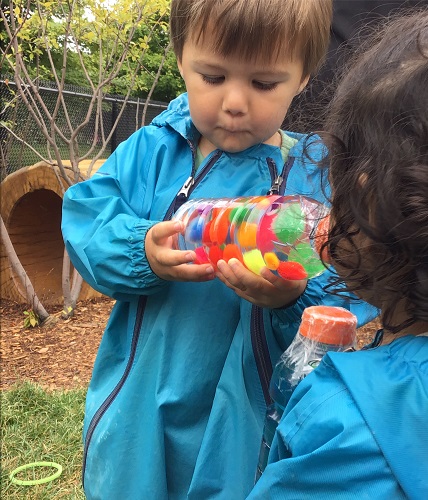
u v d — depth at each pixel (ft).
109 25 15.87
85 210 4.72
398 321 2.76
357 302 4.14
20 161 19.45
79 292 16.62
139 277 4.31
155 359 4.55
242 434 4.33
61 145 20.95
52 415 10.48
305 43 4.19
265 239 3.59
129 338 4.74
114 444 4.54
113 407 4.62
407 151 2.46
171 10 4.52
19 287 17.30
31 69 21.61
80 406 10.75
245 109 4.23
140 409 4.55
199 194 4.61
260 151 4.69
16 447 9.47
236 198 4.24
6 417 10.26
